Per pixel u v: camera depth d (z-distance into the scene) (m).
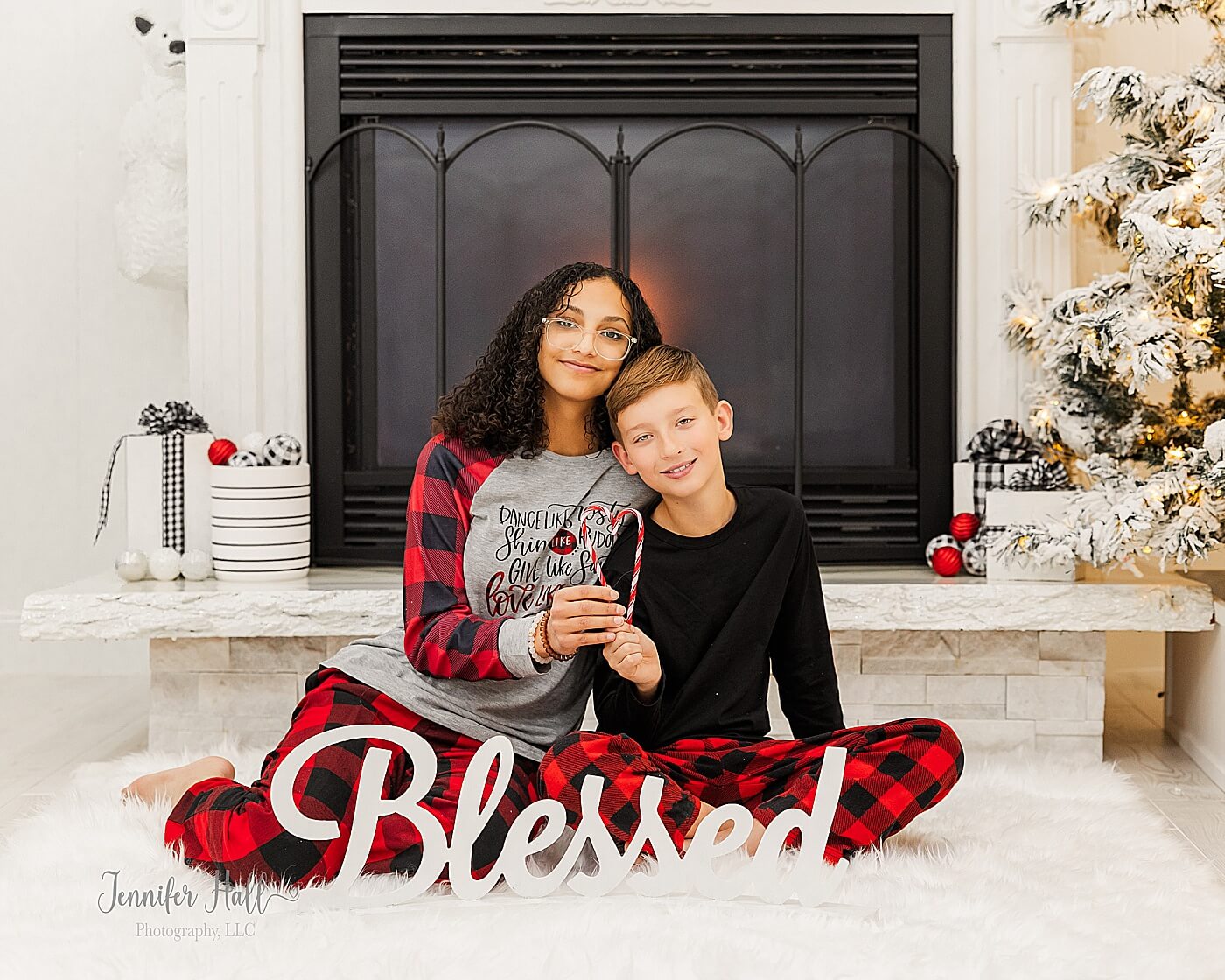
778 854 1.63
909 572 2.83
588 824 1.64
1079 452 2.75
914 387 2.97
